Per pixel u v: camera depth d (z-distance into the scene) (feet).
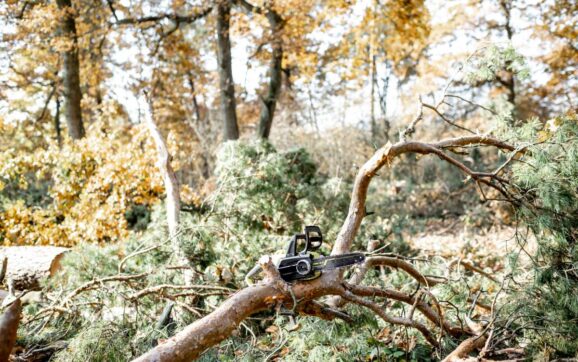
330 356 10.17
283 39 40.40
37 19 38.55
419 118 13.89
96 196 25.52
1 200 27.48
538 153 11.60
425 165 49.70
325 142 54.75
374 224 21.31
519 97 55.26
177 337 8.04
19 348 11.34
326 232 19.47
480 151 40.24
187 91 59.26
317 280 9.70
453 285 13.73
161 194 25.76
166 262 15.47
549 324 11.15
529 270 13.12
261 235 16.99
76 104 40.93
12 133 56.49
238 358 10.83
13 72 48.67
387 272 17.58
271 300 9.12
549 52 48.83
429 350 11.93
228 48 41.04
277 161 20.75
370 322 10.78
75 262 15.10
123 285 13.06
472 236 33.27
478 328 12.05
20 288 18.13
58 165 25.71
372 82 55.01
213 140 50.62
